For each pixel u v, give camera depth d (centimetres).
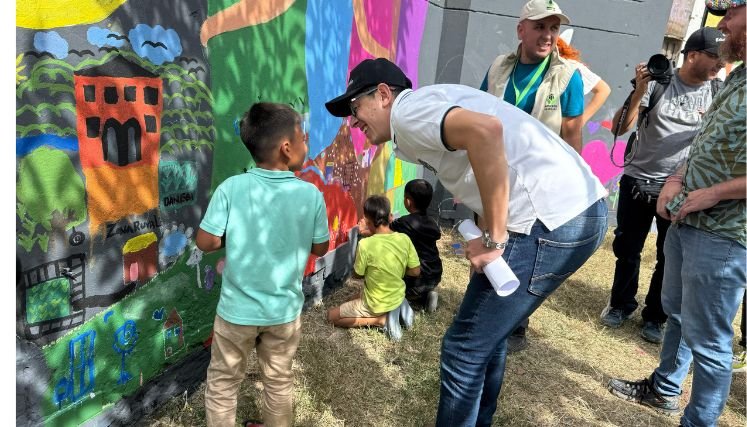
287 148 202
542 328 379
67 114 174
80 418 196
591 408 287
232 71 256
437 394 277
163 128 217
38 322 174
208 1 233
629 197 368
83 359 194
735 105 199
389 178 527
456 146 156
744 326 357
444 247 548
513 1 583
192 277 251
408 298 391
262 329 204
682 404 298
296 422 244
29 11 157
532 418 271
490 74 312
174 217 232
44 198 170
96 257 193
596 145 644
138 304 218
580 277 499
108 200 195
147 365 228
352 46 397
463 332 190
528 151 174
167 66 214
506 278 160
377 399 271
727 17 202
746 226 200
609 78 626
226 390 210
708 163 211
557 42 305
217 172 256
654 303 371
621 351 358
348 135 410
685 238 222
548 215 173
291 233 204
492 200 153
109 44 185
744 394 314
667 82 332
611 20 606
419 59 559
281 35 295
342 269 419
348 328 343
